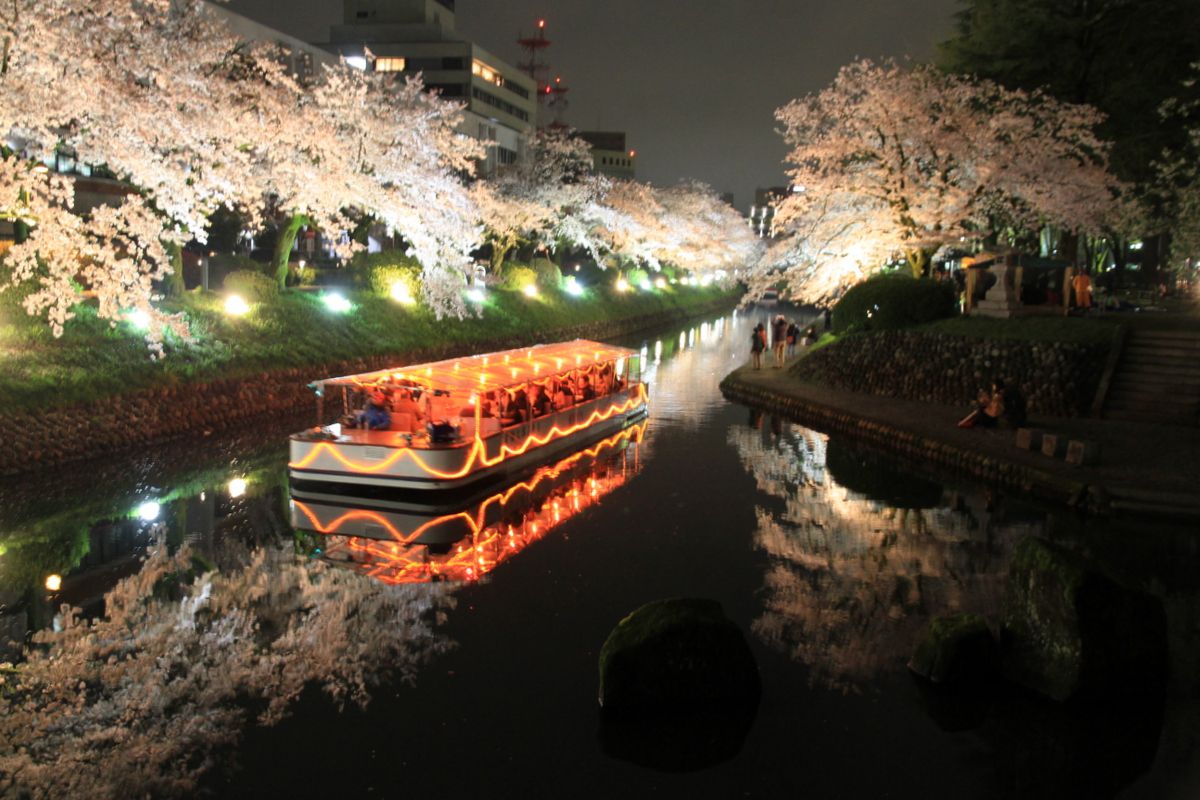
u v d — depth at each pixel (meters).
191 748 7.63
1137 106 30.55
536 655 9.41
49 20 15.45
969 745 7.64
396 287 33.22
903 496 15.95
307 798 6.90
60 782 7.11
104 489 15.84
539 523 14.40
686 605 8.38
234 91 21.91
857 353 26.03
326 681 8.85
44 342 18.06
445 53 72.31
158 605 10.80
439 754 7.52
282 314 26.22
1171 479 14.38
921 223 28.47
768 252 33.03
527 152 48.84
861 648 9.50
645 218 57.78
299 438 15.56
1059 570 8.33
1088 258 43.19
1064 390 20.03
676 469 18.45
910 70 29.86
